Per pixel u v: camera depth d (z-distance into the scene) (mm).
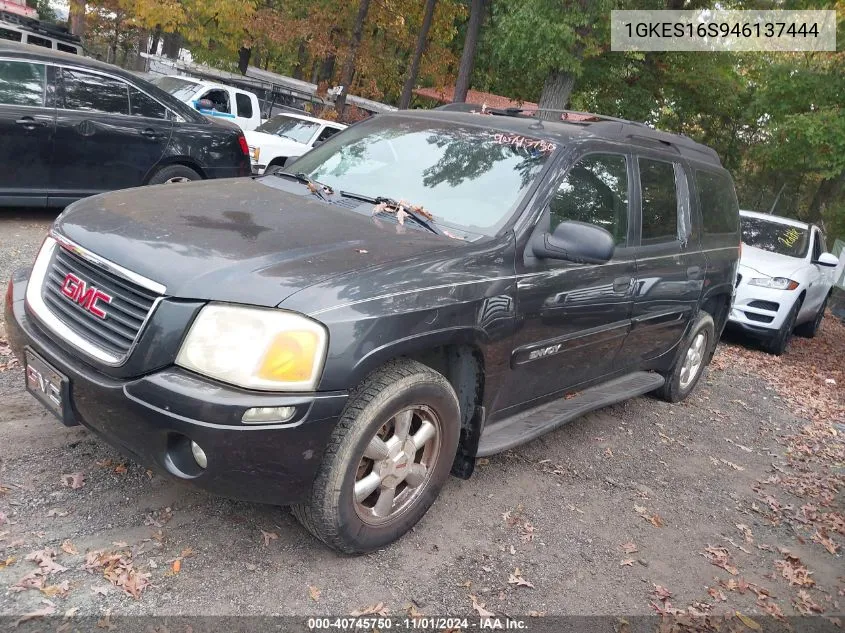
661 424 5723
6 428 3555
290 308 2596
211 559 2896
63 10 39688
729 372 8031
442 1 23750
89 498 3129
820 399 7844
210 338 2576
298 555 3029
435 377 3078
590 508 4031
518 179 3719
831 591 3756
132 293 2727
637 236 4488
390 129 4312
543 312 3617
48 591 2555
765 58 18359
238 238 2959
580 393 4754
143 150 7832
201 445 2541
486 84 25875
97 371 2711
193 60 22812
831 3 16578
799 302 9383
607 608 3158
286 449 2617
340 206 3615
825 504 4828
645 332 4832
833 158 16562
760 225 10328
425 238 3320
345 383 2676
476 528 3549
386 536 3123
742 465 5266
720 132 25875
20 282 3277
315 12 22781
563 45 14148
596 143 4141
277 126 13844
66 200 7430
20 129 6949
